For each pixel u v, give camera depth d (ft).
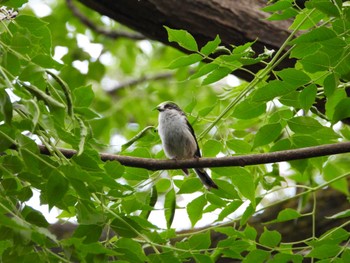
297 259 32.71
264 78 34.30
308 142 33.45
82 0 41.68
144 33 41.11
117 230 29.01
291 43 29.12
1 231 25.77
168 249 31.22
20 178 27.27
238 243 32.09
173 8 39.58
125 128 70.18
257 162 32.24
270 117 34.30
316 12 32.63
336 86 30.60
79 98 30.37
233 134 39.45
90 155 29.14
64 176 26.50
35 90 26.17
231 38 39.78
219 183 33.47
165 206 34.50
